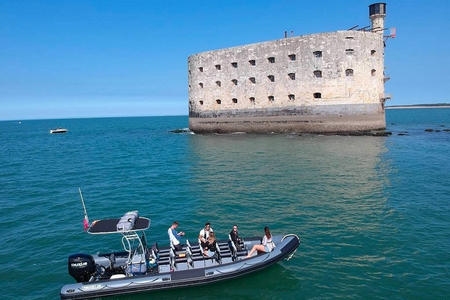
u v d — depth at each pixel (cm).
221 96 6012
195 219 1722
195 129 6519
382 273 1137
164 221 1709
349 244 1366
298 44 5125
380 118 5197
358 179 2450
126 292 1052
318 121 5122
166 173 2942
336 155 3456
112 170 3200
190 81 6456
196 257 1175
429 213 1697
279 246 1227
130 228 1124
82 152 4797
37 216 1839
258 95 5606
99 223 1180
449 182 2300
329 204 1897
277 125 5488
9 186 2595
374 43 5106
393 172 2645
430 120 10044
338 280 1106
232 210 1842
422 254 1259
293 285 1089
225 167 3083
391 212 1728
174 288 1079
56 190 2436
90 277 1077
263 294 1052
